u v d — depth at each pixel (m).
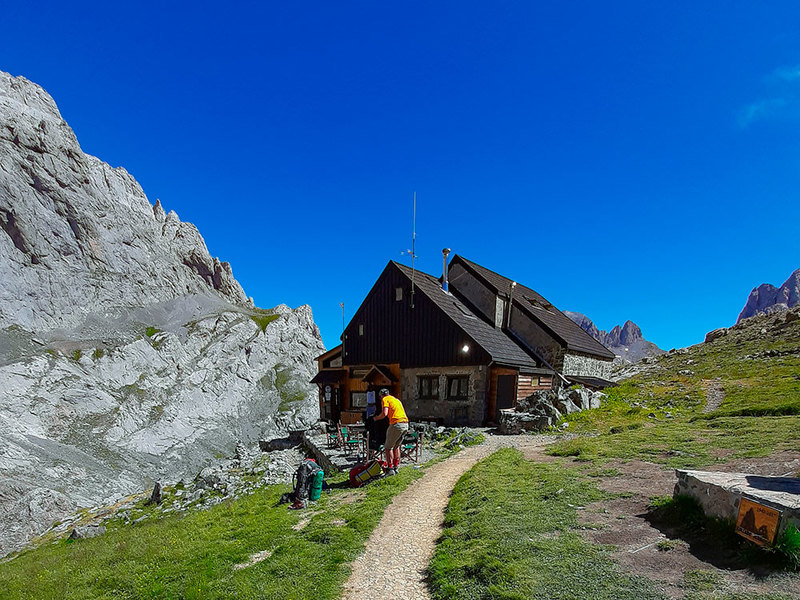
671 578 4.97
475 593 5.32
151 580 7.84
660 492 8.01
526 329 30.84
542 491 8.92
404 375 27.86
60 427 69.50
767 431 11.82
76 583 8.62
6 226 100.75
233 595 6.39
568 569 5.48
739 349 37.06
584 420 19.22
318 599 6.02
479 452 15.62
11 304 91.25
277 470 17.98
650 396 23.73
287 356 133.12
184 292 140.75
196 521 11.96
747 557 5.07
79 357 88.06
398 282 29.03
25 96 125.88
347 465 15.43
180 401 91.69
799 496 5.33
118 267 123.25
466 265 32.25
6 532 43.12
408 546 7.70
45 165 114.56
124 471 65.31
